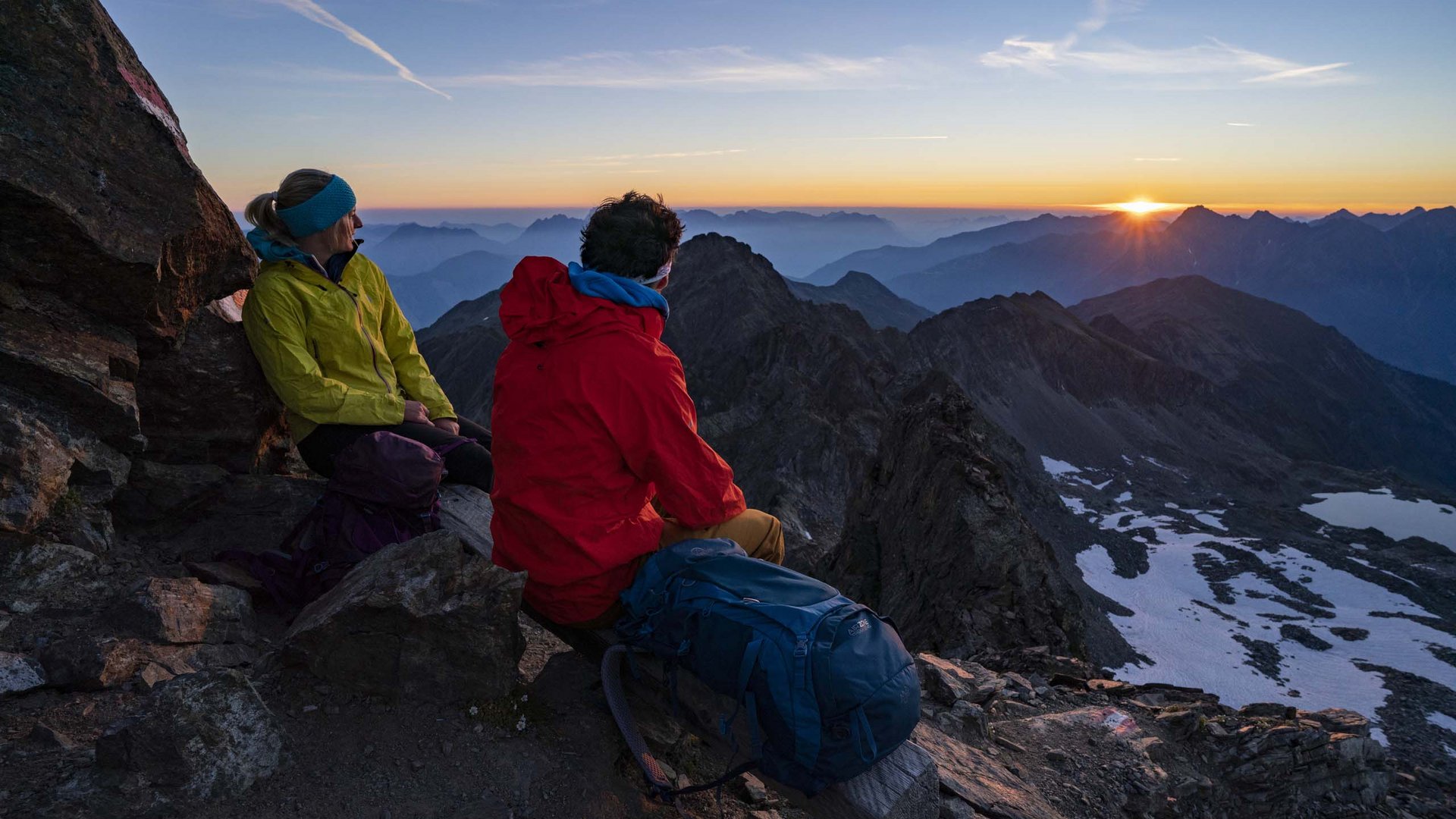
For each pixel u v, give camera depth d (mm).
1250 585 134875
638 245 3410
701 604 3209
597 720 3904
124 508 4902
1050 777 6113
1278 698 96312
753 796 4137
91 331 4496
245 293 6516
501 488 3604
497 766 3422
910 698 2980
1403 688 96062
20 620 3754
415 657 3639
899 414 40688
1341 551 155875
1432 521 197750
